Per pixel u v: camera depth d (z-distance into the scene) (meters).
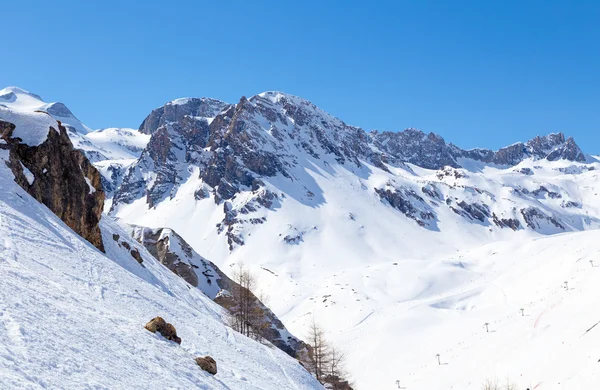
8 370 10.95
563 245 186.88
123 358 16.25
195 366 20.94
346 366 114.62
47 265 23.30
